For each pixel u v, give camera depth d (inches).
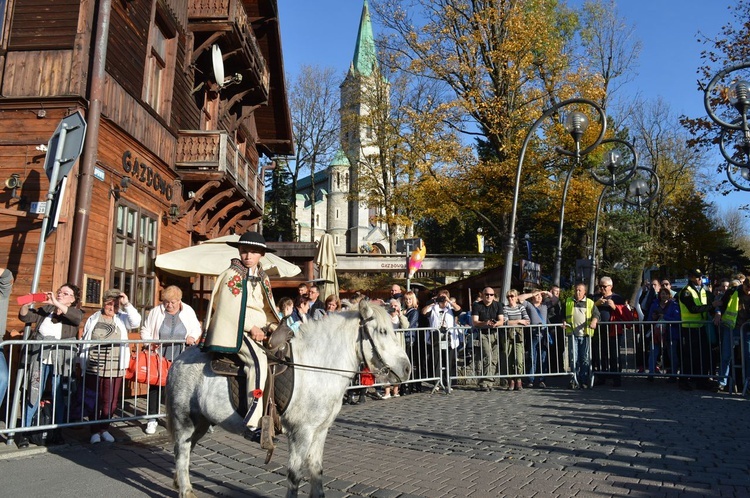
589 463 260.8
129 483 249.0
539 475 245.3
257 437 203.9
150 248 581.3
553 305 587.5
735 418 356.8
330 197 3779.5
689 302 481.4
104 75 458.6
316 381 205.6
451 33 1143.0
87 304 449.1
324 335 212.8
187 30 665.6
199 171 637.9
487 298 518.3
